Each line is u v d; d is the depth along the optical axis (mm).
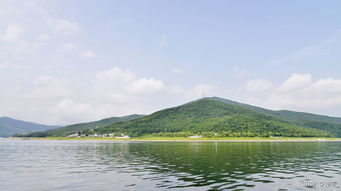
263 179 34469
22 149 118812
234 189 28406
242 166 48594
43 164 54938
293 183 31781
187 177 36219
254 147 121938
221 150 98688
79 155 80062
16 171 44094
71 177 37344
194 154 79062
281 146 132625
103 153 87750
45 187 30516
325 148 113375
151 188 29188
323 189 28562
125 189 28875
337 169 44750
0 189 29594
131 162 57219
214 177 36094
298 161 57969
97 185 31312
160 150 101188
